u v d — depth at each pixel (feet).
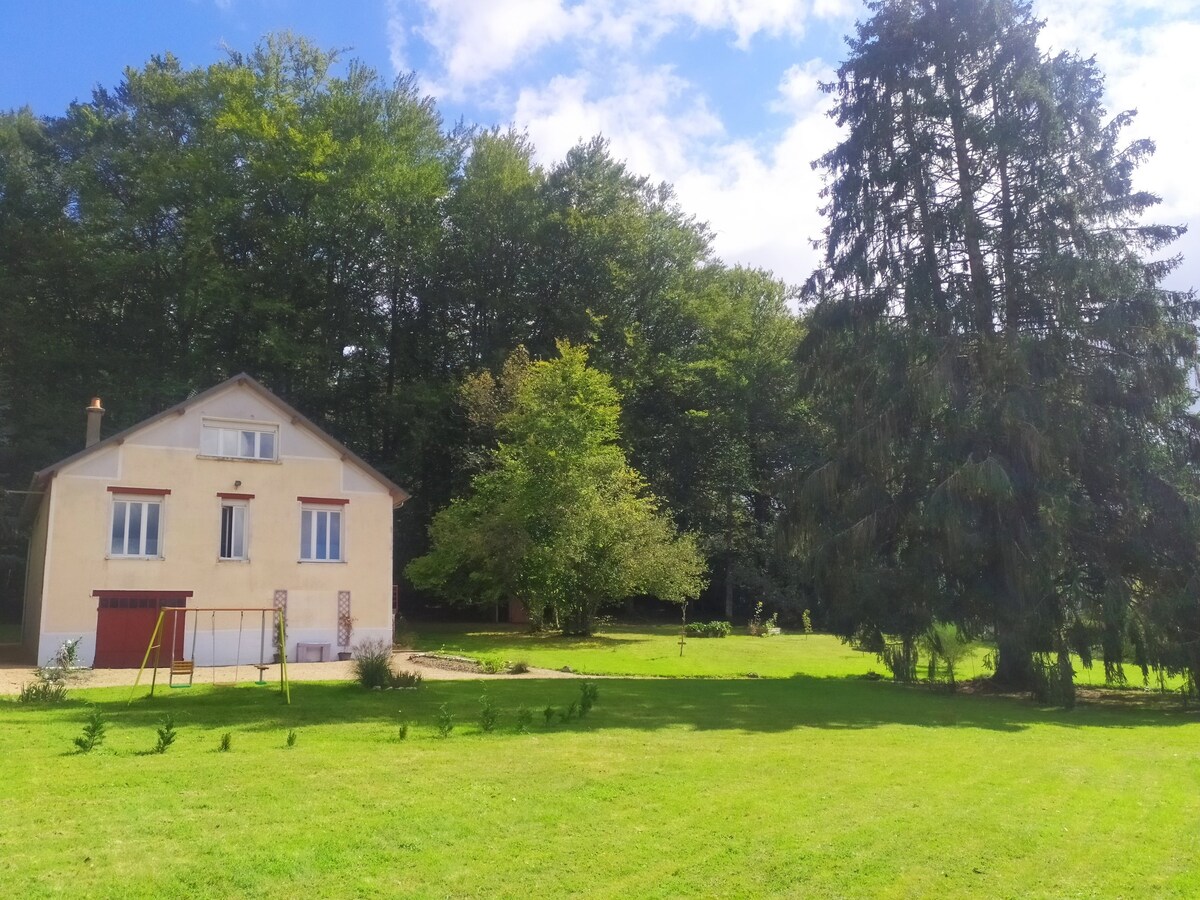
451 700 51.49
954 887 19.42
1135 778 32.53
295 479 89.20
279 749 33.71
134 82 140.56
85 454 80.64
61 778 27.73
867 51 74.18
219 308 130.21
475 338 156.97
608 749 34.99
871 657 102.27
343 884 18.39
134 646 80.53
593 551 122.01
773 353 163.02
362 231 141.28
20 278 131.34
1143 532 64.90
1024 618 61.93
